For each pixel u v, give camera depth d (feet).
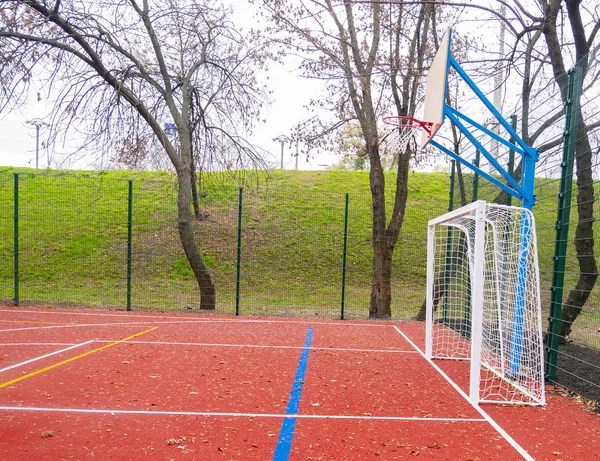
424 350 28.84
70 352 25.90
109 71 47.11
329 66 45.91
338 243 70.38
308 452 13.32
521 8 34.86
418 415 16.85
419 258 66.59
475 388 18.44
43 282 59.88
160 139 48.88
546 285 30.86
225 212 75.41
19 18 44.01
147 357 24.94
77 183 81.87
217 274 63.21
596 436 15.28
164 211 74.84
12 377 20.57
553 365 22.16
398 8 44.47
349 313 48.62
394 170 97.81
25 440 13.66
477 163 34.53
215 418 15.94
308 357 25.95
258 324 38.55
